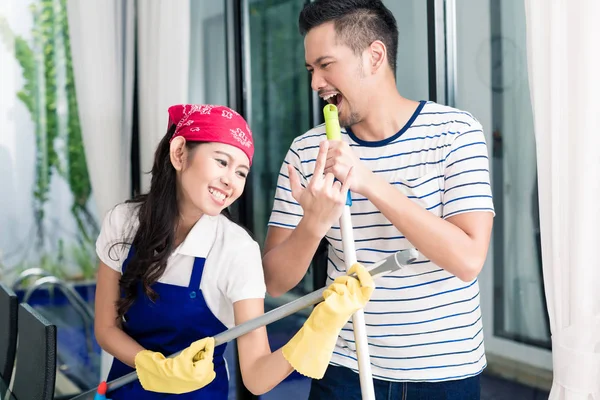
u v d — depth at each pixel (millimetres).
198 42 2783
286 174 1581
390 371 1453
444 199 1379
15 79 2789
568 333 1460
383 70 1413
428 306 1411
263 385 1219
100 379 2896
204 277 1363
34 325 1487
